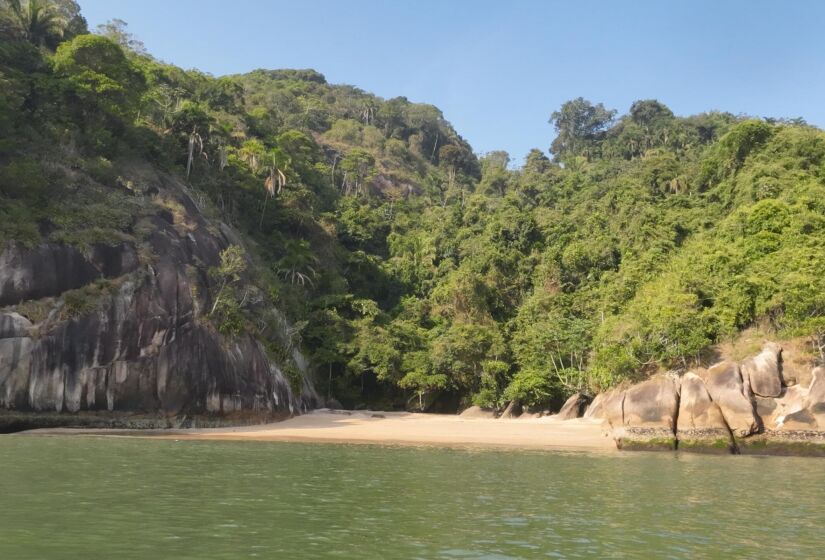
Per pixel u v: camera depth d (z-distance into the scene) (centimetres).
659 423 3616
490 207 9681
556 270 7650
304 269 7331
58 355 3941
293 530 1367
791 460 3164
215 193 6719
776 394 3594
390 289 8725
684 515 1647
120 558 1109
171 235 4991
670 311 4075
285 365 5466
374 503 1714
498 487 2067
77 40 5725
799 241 4716
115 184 5178
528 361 6291
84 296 4144
